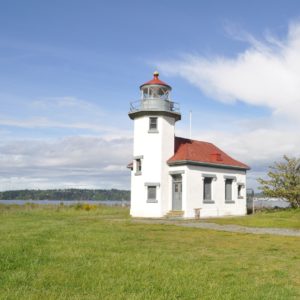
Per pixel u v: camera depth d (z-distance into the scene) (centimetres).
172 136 3466
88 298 760
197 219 2955
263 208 3897
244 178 3816
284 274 990
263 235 1819
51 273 947
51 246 1320
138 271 983
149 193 3356
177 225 2333
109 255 1184
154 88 3516
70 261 1086
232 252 1302
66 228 1916
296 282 920
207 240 1606
